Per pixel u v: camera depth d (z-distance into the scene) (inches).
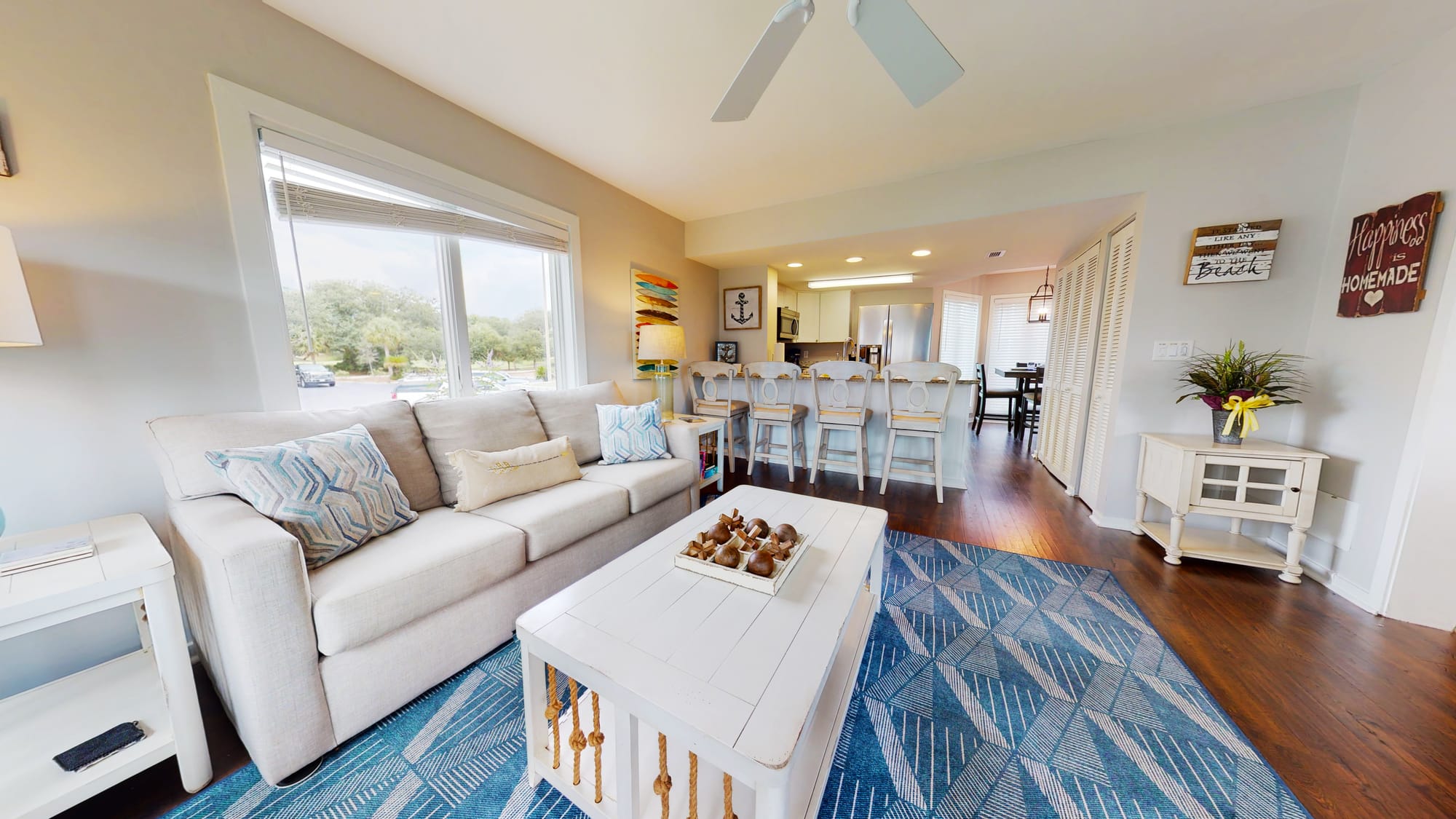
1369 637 63.7
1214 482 81.9
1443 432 62.7
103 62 49.8
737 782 38.7
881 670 58.0
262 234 62.1
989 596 75.4
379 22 63.6
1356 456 74.0
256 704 40.1
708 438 133.9
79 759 36.5
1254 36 65.4
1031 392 209.2
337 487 53.5
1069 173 100.3
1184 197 91.1
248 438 54.7
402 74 75.8
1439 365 62.5
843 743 47.2
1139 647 62.1
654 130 94.2
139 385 54.1
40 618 32.9
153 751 39.0
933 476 138.2
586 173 115.3
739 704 31.0
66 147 48.3
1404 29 63.0
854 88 78.2
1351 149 78.4
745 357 179.2
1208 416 93.4
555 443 83.4
